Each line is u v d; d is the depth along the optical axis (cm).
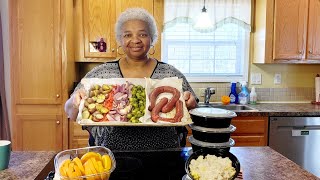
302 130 260
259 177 108
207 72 315
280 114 256
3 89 282
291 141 260
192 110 116
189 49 312
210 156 100
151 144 142
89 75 154
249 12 297
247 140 257
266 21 279
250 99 307
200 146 109
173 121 116
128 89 122
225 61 315
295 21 280
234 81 315
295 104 305
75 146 263
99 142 145
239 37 314
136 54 147
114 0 274
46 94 259
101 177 85
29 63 256
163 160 126
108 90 122
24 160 123
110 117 117
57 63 257
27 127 262
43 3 252
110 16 276
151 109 119
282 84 319
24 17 253
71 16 271
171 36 310
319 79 311
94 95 121
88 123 116
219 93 315
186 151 138
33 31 254
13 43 254
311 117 260
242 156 132
